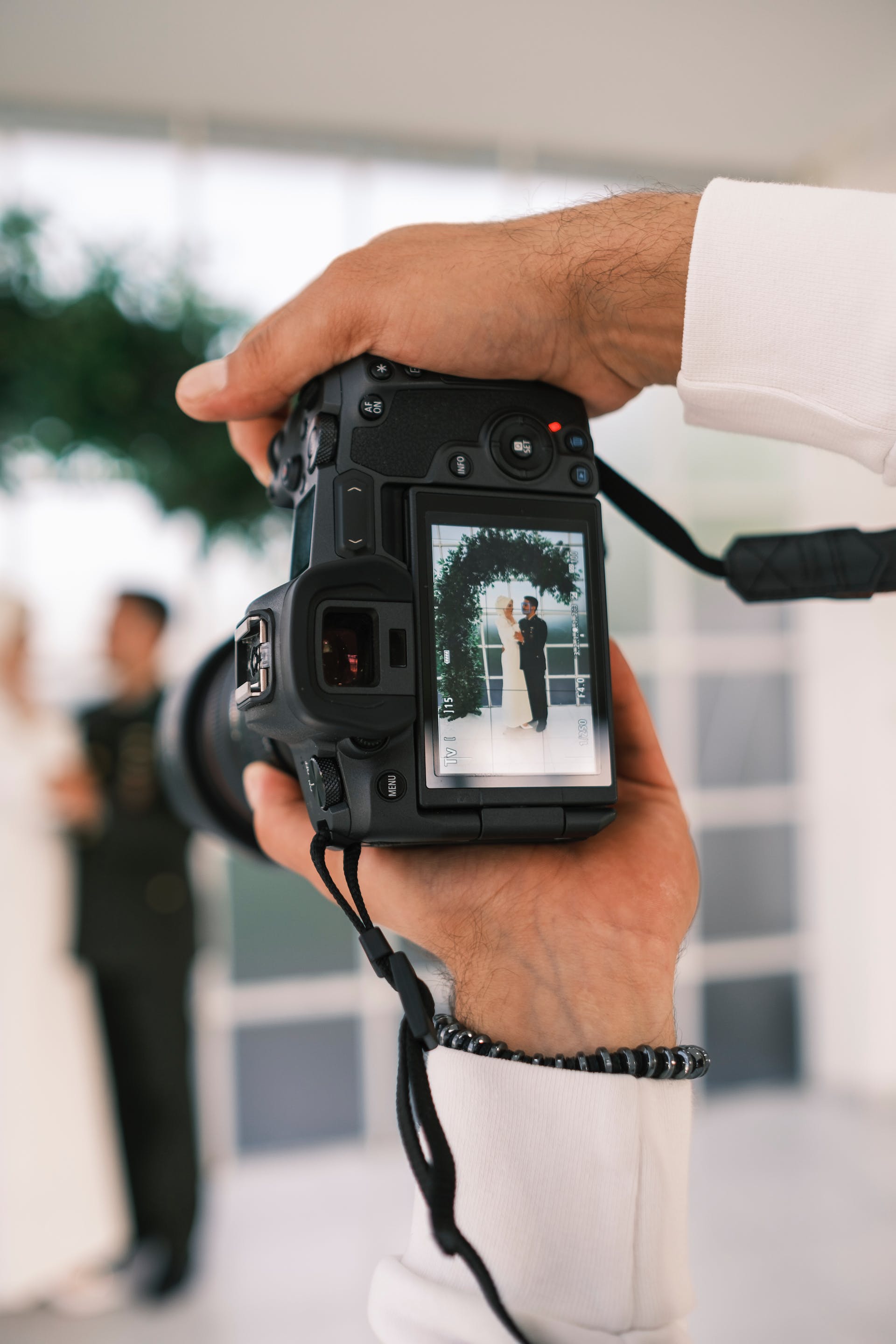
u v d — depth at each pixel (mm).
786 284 454
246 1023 2922
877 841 3240
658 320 510
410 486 495
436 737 471
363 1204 2676
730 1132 3057
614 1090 430
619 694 574
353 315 501
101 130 2887
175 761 667
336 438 495
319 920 2986
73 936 2225
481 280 503
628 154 3182
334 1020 2984
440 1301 412
